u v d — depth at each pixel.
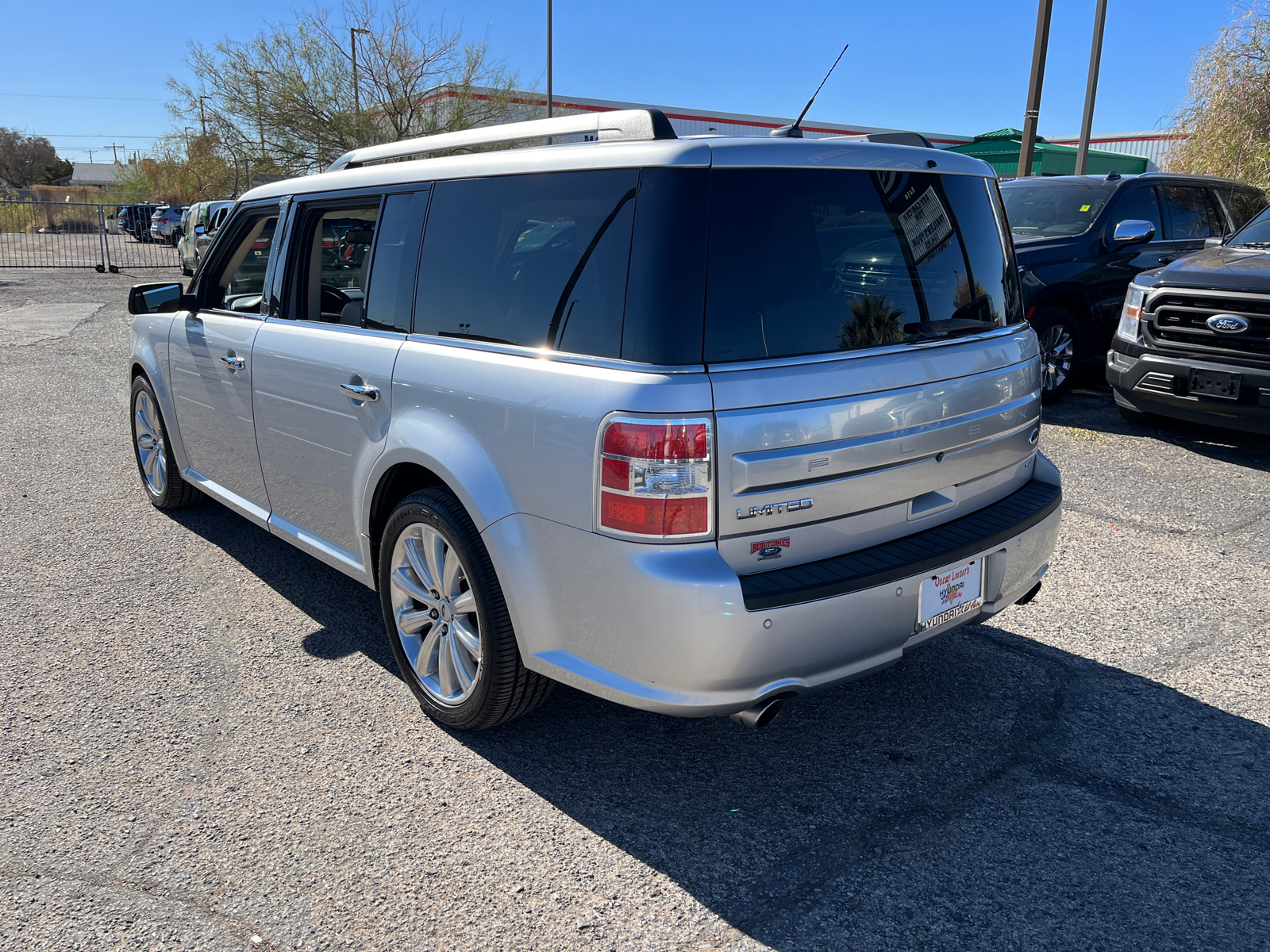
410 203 3.24
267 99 28.17
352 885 2.46
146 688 3.46
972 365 2.90
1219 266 6.59
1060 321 8.08
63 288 19.53
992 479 3.11
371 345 3.26
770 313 2.45
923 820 2.74
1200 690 3.48
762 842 2.65
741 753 3.09
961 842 2.64
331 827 2.69
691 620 2.32
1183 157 16.05
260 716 3.27
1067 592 4.37
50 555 4.75
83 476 6.13
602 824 2.72
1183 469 6.30
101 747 3.08
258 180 20.34
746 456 2.35
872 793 2.87
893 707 3.38
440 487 3.04
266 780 2.91
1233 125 15.23
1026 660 3.73
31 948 2.24
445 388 2.89
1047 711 3.35
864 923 2.34
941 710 3.36
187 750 3.07
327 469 3.56
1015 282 3.23
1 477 6.09
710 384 2.31
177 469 5.11
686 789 2.89
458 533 2.87
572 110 31.52
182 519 5.32
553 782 2.92
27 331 12.97
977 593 2.92
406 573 3.25
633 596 2.39
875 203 2.71
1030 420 3.26
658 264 2.36
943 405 2.78
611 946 2.27
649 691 2.46
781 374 2.42
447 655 3.14
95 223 33.31
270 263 3.96
